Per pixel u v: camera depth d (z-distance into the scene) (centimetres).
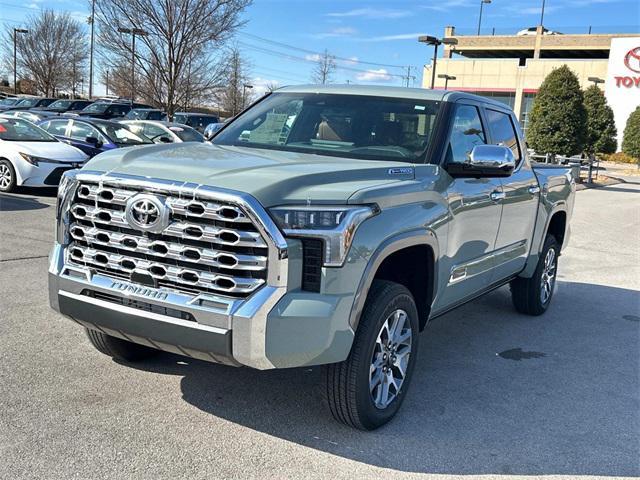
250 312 313
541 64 5450
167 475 320
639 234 1318
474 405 433
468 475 344
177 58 2244
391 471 341
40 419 365
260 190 319
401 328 391
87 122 1497
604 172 3512
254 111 510
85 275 357
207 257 322
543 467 358
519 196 547
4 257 725
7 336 488
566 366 524
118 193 342
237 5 2241
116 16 2202
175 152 394
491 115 534
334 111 476
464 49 6762
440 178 420
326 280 324
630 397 466
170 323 329
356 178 362
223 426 375
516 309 676
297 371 462
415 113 462
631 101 4816
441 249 416
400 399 400
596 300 757
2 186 1225
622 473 357
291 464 340
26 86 5259
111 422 369
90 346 480
